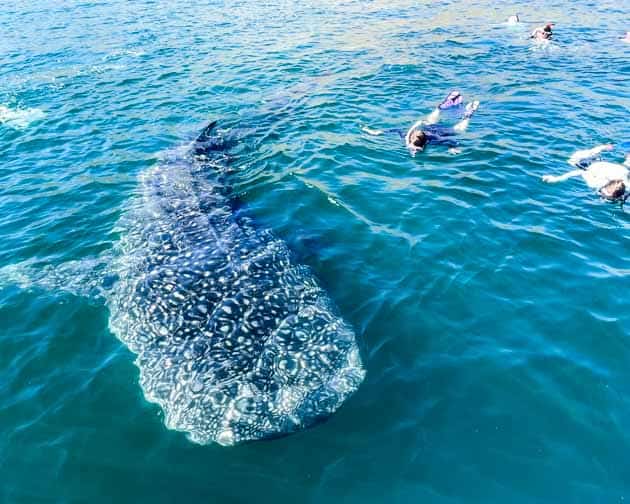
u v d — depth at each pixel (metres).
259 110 14.45
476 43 21.23
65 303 6.94
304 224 8.79
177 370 5.37
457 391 5.55
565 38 21.69
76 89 16.55
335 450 4.93
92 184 10.45
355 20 26.94
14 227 9.01
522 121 13.10
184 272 6.60
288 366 5.19
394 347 6.13
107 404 5.48
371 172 10.58
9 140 12.86
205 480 4.72
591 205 9.25
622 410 5.32
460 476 4.71
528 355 6.01
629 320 6.49
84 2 33.25
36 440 5.14
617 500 4.49
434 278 7.34
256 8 30.58
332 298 6.73
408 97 15.12
